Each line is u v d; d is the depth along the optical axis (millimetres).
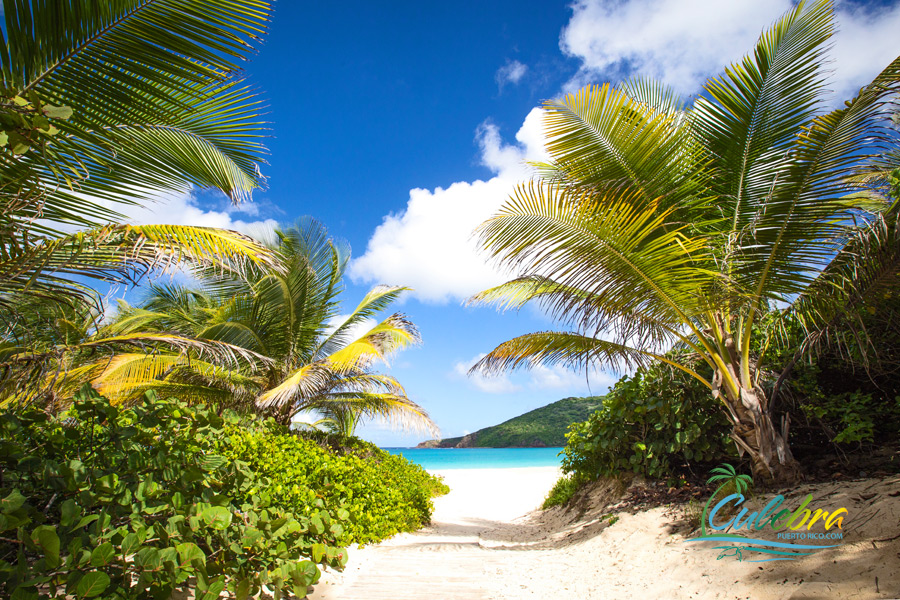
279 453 5914
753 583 3262
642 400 6676
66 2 3160
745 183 5570
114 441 3230
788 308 5270
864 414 5281
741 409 5145
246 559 3127
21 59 3164
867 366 4742
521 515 11164
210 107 4406
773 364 5875
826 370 6031
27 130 2389
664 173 5516
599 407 7840
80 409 3191
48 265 3508
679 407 6203
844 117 4531
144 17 3369
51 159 2715
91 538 2496
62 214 3820
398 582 4195
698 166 5672
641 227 5145
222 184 4902
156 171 4367
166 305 13664
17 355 3613
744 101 5516
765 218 4879
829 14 5039
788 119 5340
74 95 3514
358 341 10352
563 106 5738
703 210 5719
